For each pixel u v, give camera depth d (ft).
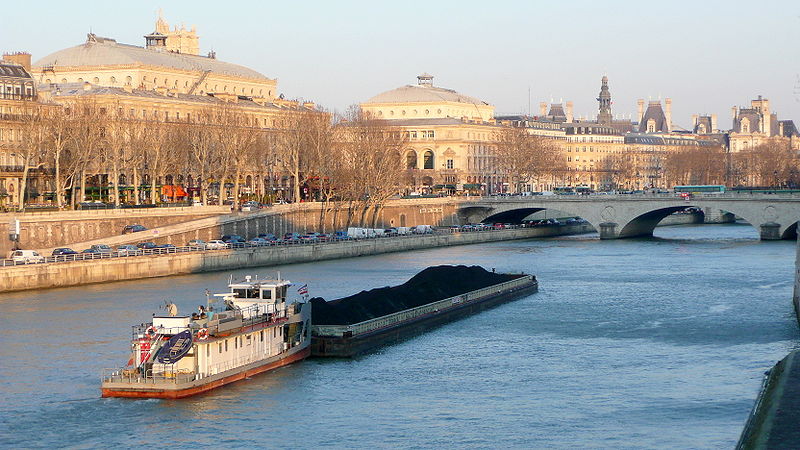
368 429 424.46
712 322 636.89
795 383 435.94
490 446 406.82
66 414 434.71
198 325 463.83
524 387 485.97
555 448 404.36
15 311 643.45
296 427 425.28
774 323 630.74
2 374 488.85
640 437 415.64
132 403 449.48
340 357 539.70
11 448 399.24
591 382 494.18
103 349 537.24
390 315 587.68
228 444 406.00
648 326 627.46
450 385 488.44
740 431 421.18
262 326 497.87
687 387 483.92
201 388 462.60
